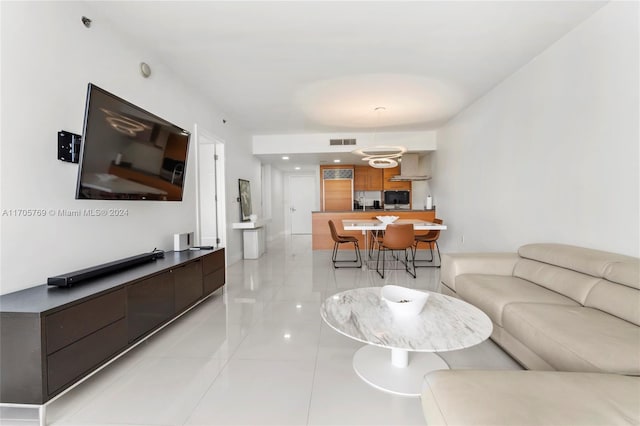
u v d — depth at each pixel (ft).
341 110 16.15
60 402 5.28
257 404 5.20
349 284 13.09
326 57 10.27
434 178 22.03
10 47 5.58
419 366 6.27
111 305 5.96
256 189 23.21
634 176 6.91
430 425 3.33
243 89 12.95
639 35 6.74
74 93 6.94
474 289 7.89
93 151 6.44
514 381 3.49
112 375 6.11
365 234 18.72
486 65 11.00
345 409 5.06
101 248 7.70
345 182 28.86
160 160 8.85
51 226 6.35
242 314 9.55
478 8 7.76
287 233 34.45
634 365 4.14
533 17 8.12
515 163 11.61
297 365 6.47
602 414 2.94
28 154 5.89
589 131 8.15
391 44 9.49
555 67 9.45
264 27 8.46
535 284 7.92
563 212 9.15
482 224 14.32
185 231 11.86
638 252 6.84
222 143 16.02
